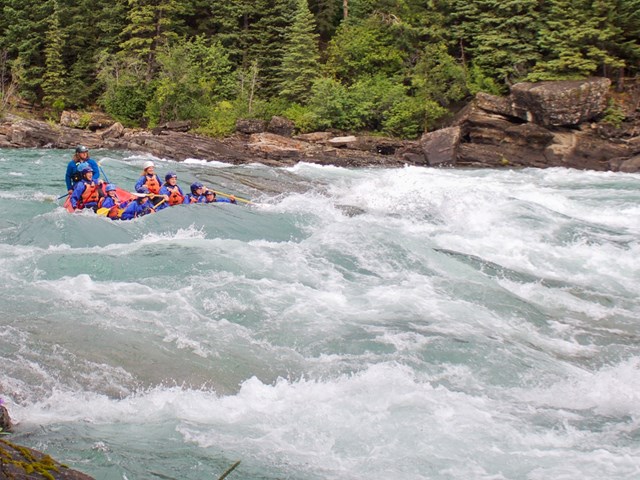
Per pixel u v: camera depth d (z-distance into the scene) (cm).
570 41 2742
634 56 2767
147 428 514
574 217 1362
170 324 720
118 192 1296
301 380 616
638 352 746
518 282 971
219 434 510
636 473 469
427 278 944
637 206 1520
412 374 634
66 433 492
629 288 980
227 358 654
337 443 502
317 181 1884
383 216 1341
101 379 592
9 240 1040
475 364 667
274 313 768
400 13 3362
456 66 2955
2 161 2161
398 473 462
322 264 972
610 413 583
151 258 930
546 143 2592
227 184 1766
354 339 707
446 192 1448
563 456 494
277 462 470
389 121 2881
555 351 734
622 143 2548
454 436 518
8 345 632
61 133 2834
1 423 483
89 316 722
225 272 893
